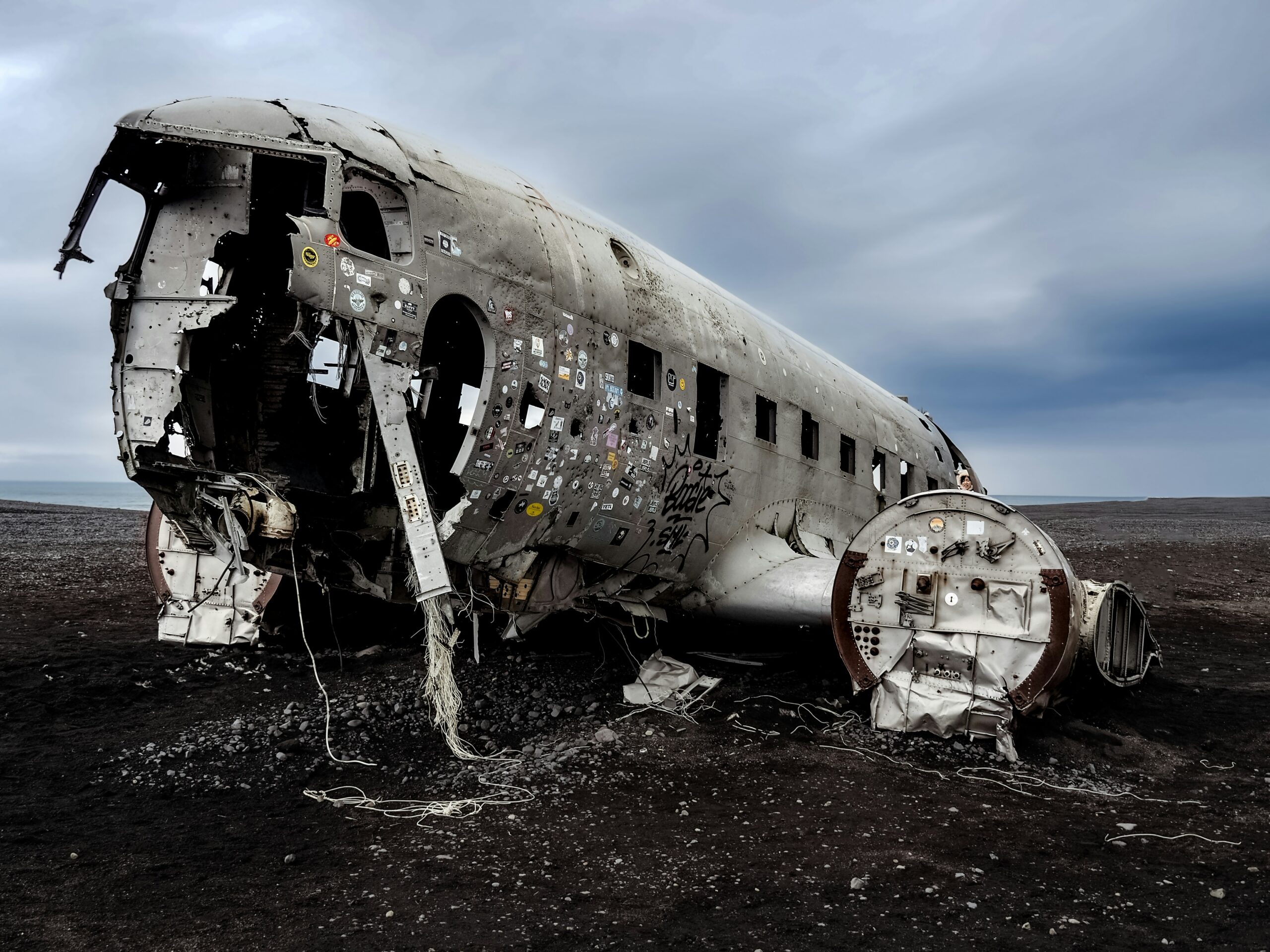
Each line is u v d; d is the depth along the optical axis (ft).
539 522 20.68
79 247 17.72
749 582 26.30
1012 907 12.24
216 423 19.21
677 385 24.27
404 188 18.40
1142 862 14.11
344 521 20.25
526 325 19.98
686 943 10.92
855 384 37.68
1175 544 89.86
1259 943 11.28
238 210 17.51
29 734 19.06
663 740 20.12
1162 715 25.03
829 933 11.30
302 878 12.60
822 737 20.90
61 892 11.85
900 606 21.35
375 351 17.35
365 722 20.31
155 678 23.66
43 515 104.73
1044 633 19.80
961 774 18.76
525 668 25.29
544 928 11.18
